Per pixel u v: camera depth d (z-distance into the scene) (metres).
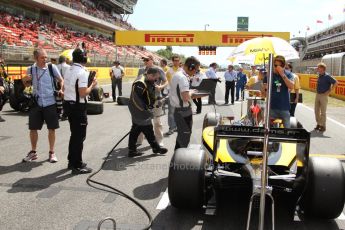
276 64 6.31
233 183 4.54
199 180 4.44
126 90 25.86
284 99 6.68
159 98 7.93
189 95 6.02
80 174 6.29
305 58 74.31
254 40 5.01
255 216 4.60
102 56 42.09
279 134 4.29
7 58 24.50
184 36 33.09
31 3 44.19
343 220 4.54
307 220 4.50
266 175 3.54
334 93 22.64
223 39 32.81
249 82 8.66
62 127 10.65
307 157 4.29
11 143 8.55
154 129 8.09
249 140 4.82
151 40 33.47
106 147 8.31
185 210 4.79
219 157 4.79
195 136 9.19
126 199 5.17
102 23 61.44
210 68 15.58
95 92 15.34
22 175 6.19
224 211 4.75
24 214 4.62
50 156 6.98
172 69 10.42
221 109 14.90
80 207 4.86
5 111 13.83
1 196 5.23
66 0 50.41
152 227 4.30
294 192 4.64
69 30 51.41
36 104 6.82
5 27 34.19
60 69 11.48
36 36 36.97
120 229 4.22
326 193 4.19
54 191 5.45
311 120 13.24
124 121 12.19
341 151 8.39
